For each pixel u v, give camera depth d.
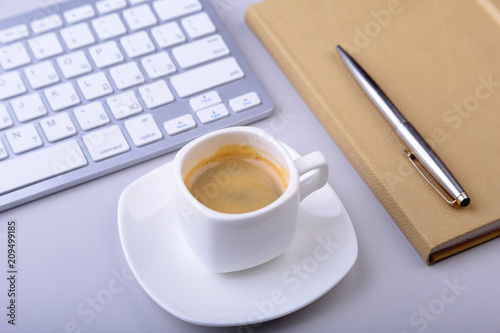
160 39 0.53
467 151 0.49
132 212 0.46
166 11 0.54
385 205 0.48
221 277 0.45
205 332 0.45
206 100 0.51
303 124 0.52
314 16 0.55
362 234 0.48
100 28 0.53
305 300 0.44
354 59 0.52
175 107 0.51
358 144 0.50
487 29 0.54
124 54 0.52
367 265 0.47
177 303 0.44
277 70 0.54
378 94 0.50
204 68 0.52
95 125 0.50
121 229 0.46
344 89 0.52
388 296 0.46
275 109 0.53
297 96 0.53
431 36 0.54
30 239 0.48
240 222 0.41
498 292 0.46
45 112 0.50
